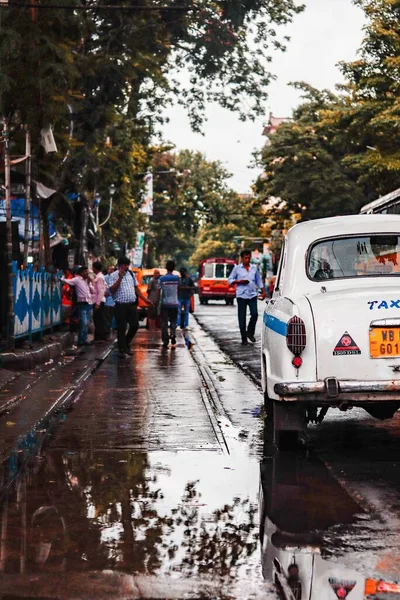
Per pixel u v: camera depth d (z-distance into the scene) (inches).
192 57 1104.8
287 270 349.1
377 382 306.5
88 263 1373.0
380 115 1556.3
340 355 309.3
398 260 345.7
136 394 496.7
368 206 725.3
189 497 261.4
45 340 804.6
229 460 316.2
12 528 228.2
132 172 1673.2
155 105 1188.5
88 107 951.0
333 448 339.0
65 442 352.2
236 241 4864.7
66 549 210.1
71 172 995.3
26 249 824.9
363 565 197.8
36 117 707.4
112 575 191.0
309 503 253.4
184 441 352.5
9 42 679.1
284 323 315.3
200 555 205.6
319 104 2052.2
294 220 2372.0
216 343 931.3
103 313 938.1
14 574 191.5
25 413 418.0
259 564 199.0
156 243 3211.1
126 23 941.2
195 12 1010.1
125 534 222.8
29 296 738.2
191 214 2918.3
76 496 263.1
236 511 244.8
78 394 497.7
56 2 689.0
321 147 2004.2
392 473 293.7
